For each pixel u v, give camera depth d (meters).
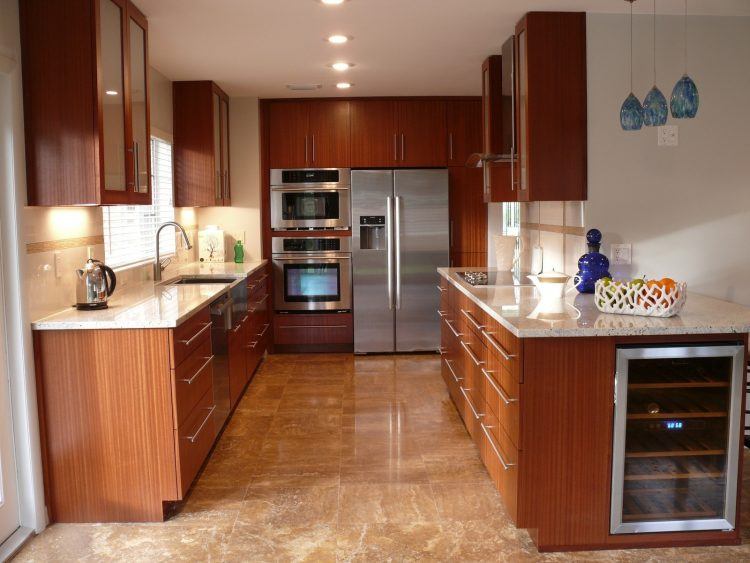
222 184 6.23
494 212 6.93
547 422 2.86
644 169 3.98
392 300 6.82
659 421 2.90
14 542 2.97
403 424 4.64
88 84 3.10
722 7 3.80
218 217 6.67
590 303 3.48
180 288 4.42
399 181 6.70
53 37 3.09
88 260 3.53
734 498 2.92
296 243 6.84
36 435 3.12
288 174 6.80
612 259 4.00
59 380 3.14
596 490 2.90
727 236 4.03
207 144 5.77
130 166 3.55
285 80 5.79
